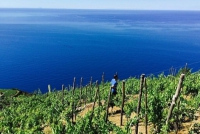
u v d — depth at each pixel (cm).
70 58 14450
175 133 1429
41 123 2325
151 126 1694
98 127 1424
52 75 11325
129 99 2722
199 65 12206
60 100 3362
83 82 10369
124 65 12762
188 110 1479
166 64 12662
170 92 2031
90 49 16925
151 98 1545
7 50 16625
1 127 2344
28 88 9819
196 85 2322
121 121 1936
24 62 13538
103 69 12169
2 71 11925
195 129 1373
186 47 16938
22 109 3288
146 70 11800
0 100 4741
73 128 1478
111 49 16800
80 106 3106
